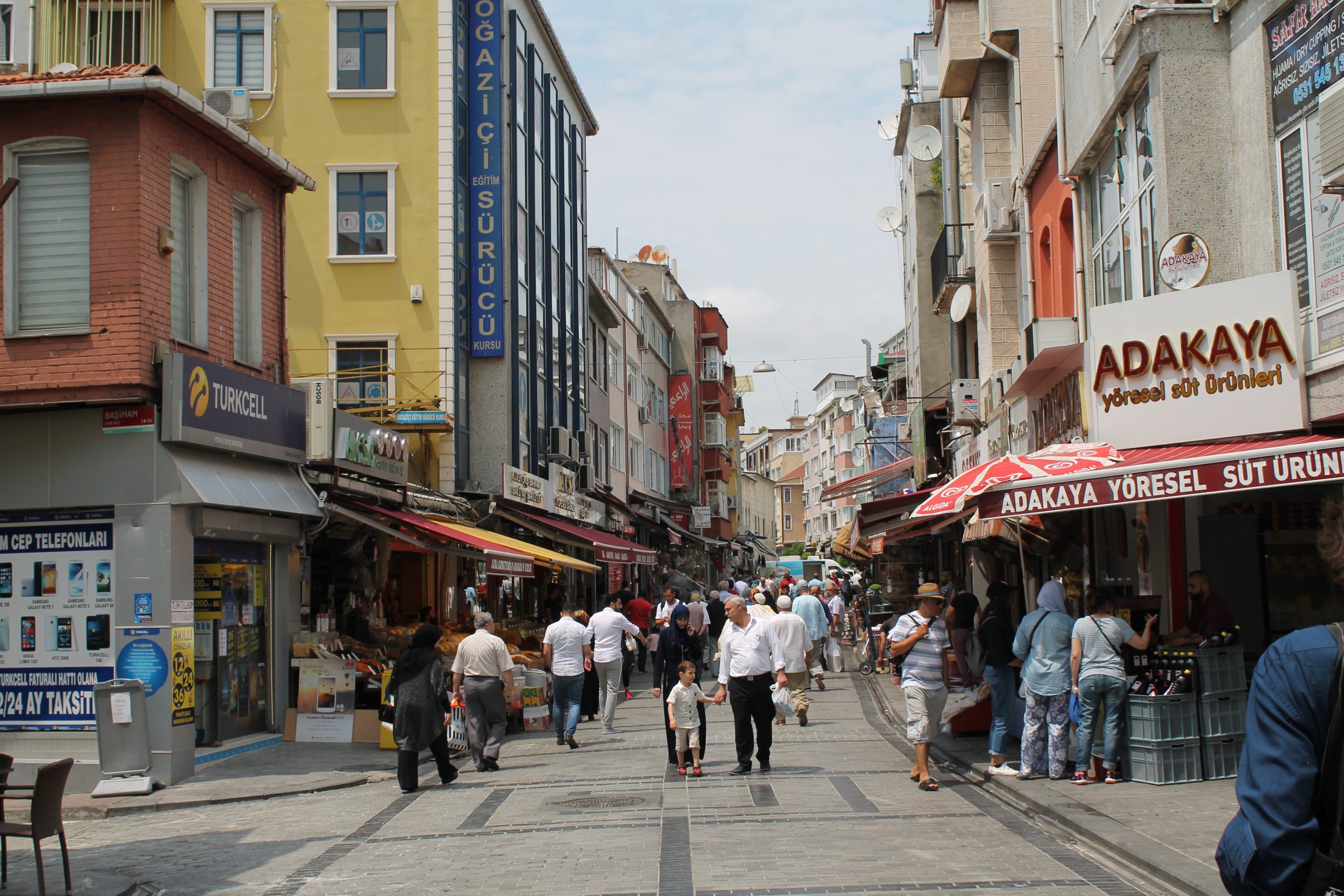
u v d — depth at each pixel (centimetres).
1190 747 1052
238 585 1487
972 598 1554
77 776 1262
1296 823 251
